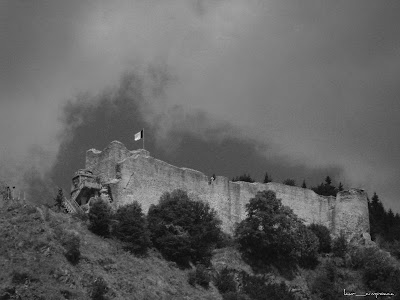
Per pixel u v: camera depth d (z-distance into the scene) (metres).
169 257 114.50
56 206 118.06
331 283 122.62
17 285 96.31
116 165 123.50
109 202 120.00
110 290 102.06
